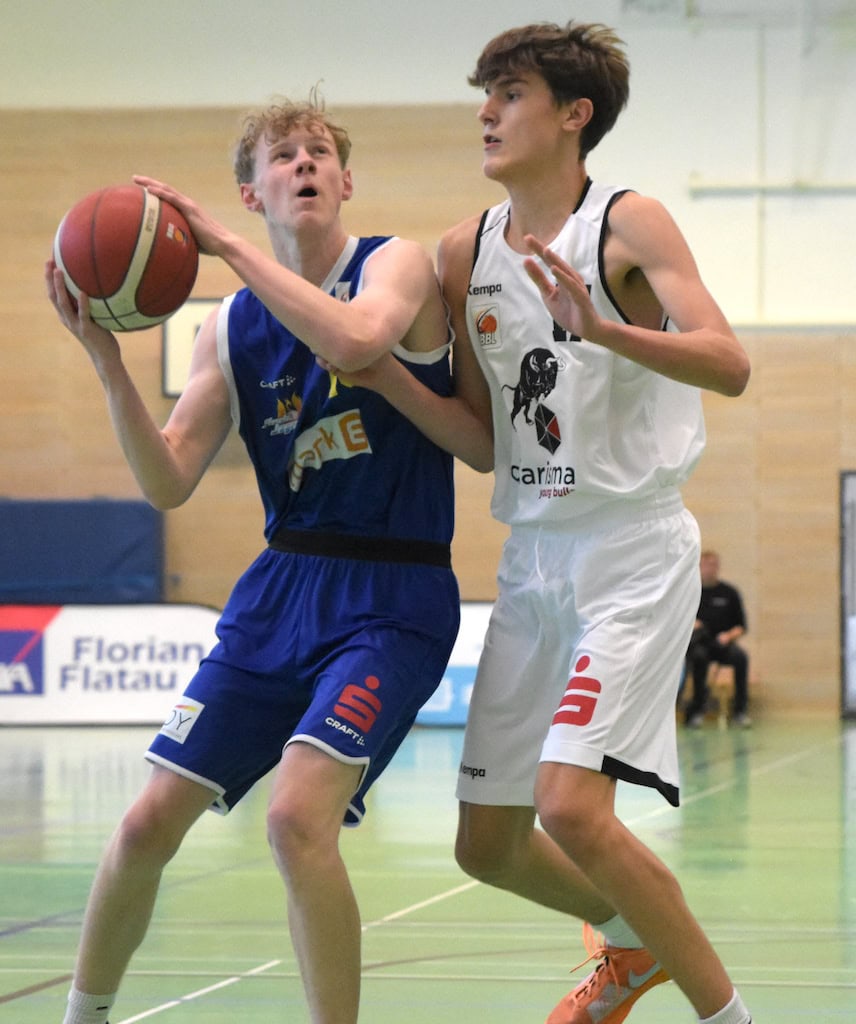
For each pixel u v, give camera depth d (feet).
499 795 25.81
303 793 22.31
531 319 25.02
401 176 128.98
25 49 130.82
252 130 25.77
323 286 25.75
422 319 25.73
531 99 24.72
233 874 47.24
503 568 26.25
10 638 114.32
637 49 126.21
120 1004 29.48
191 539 128.77
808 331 128.36
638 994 26.53
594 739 22.88
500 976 32.27
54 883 45.11
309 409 25.20
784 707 130.11
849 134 124.36
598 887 22.81
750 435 130.72
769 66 124.88
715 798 68.95
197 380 26.40
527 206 25.30
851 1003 29.68
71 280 23.53
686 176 126.11
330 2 128.67
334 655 24.20
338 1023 22.03
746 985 31.35
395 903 41.78
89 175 130.62
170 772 23.90
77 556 126.31
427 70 128.67
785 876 46.26
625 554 24.39
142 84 130.11
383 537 25.21
